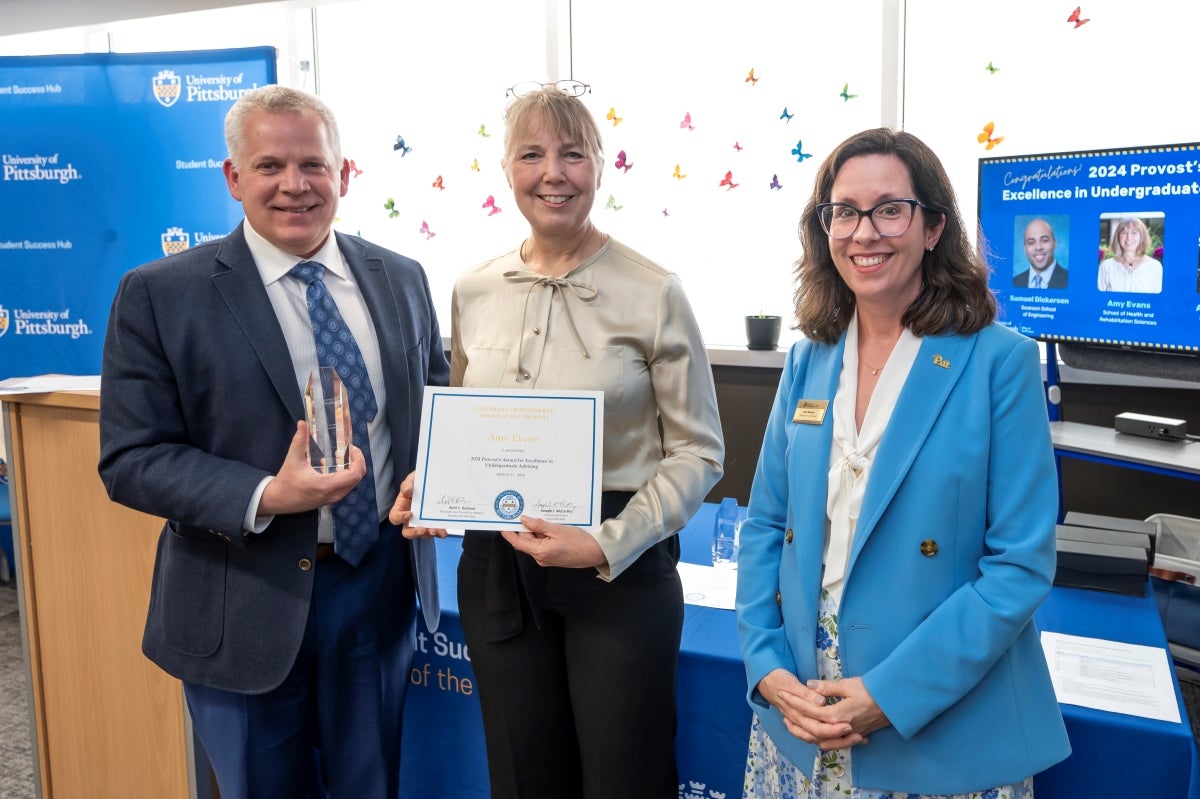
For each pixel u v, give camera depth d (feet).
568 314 5.08
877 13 10.97
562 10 12.42
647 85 12.22
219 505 4.94
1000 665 4.25
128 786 6.81
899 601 4.24
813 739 4.22
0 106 11.58
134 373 5.12
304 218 5.26
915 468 4.21
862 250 4.22
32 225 11.80
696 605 6.75
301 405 5.26
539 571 5.03
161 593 5.50
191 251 5.40
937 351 4.28
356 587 5.52
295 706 5.51
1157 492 10.28
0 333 12.05
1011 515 4.09
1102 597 6.91
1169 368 8.42
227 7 13.66
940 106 10.93
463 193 13.47
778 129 11.70
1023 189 9.06
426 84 13.38
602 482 5.02
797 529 4.56
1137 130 10.03
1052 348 9.27
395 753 6.00
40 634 6.92
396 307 5.78
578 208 4.96
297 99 5.27
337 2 13.38
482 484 4.94
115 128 11.53
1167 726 4.93
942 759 4.22
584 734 5.09
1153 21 9.76
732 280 12.28
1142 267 8.30
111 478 5.14
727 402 12.04
